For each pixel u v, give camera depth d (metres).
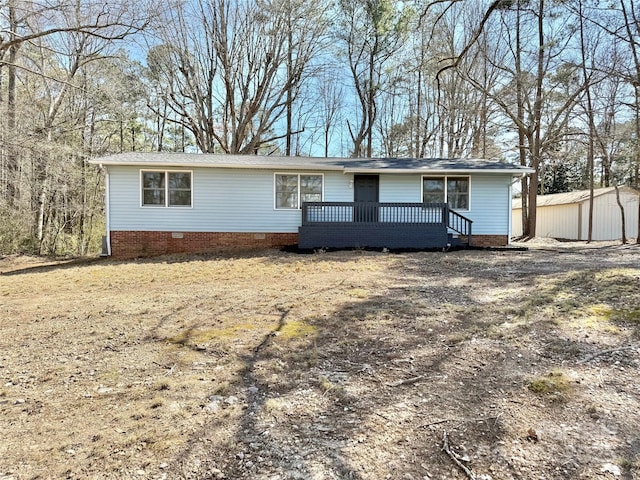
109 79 16.80
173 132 28.81
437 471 1.88
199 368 3.22
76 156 15.39
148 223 12.27
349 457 2.01
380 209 12.63
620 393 2.52
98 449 2.10
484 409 2.43
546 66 16.77
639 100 13.23
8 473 1.90
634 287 4.75
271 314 4.83
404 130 24.67
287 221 12.85
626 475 1.80
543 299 4.74
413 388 2.76
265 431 2.27
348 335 3.92
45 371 3.21
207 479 1.86
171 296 6.12
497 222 13.23
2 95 14.59
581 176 28.78
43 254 14.24
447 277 7.14
